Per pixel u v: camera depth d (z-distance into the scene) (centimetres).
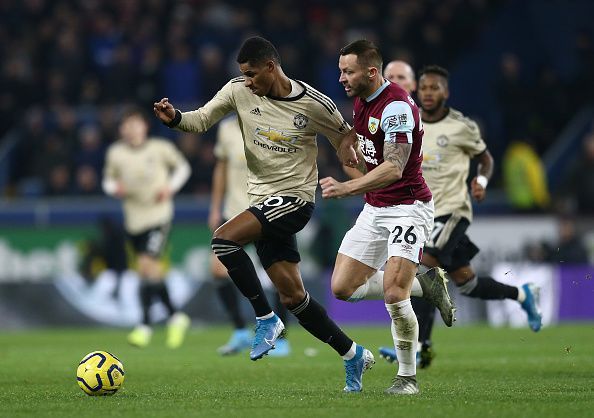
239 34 7888
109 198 6744
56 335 5328
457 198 3297
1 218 6575
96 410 2208
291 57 7531
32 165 7125
